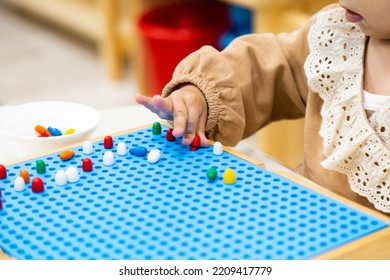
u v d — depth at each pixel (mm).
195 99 783
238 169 677
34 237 555
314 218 572
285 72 879
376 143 719
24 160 709
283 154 1466
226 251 525
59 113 902
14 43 2764
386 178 723
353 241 538
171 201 608
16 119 885
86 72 2443
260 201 604
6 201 616
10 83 2344
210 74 814
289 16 1431
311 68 805
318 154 835
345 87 770
